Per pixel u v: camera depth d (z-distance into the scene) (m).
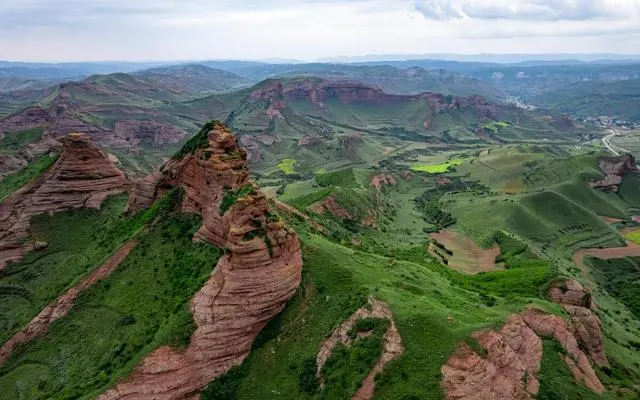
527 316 70.19
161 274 76.62
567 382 62.00
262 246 67.62
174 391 62.03
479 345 59.66
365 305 66.75
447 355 58.44
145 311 72.00
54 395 64.75
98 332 72.75
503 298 83.69
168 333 64.69
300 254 74.00
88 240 104.69
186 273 73.88
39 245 106.19
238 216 68.81
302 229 96.00
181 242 79.75
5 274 102.06
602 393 63.22
